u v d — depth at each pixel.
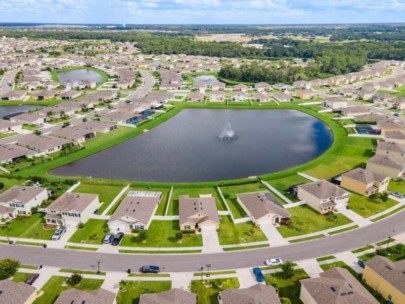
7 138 153.12
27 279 70.06
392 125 159.38
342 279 64.38
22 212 93.94
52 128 167.88
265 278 71.50
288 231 87.25
